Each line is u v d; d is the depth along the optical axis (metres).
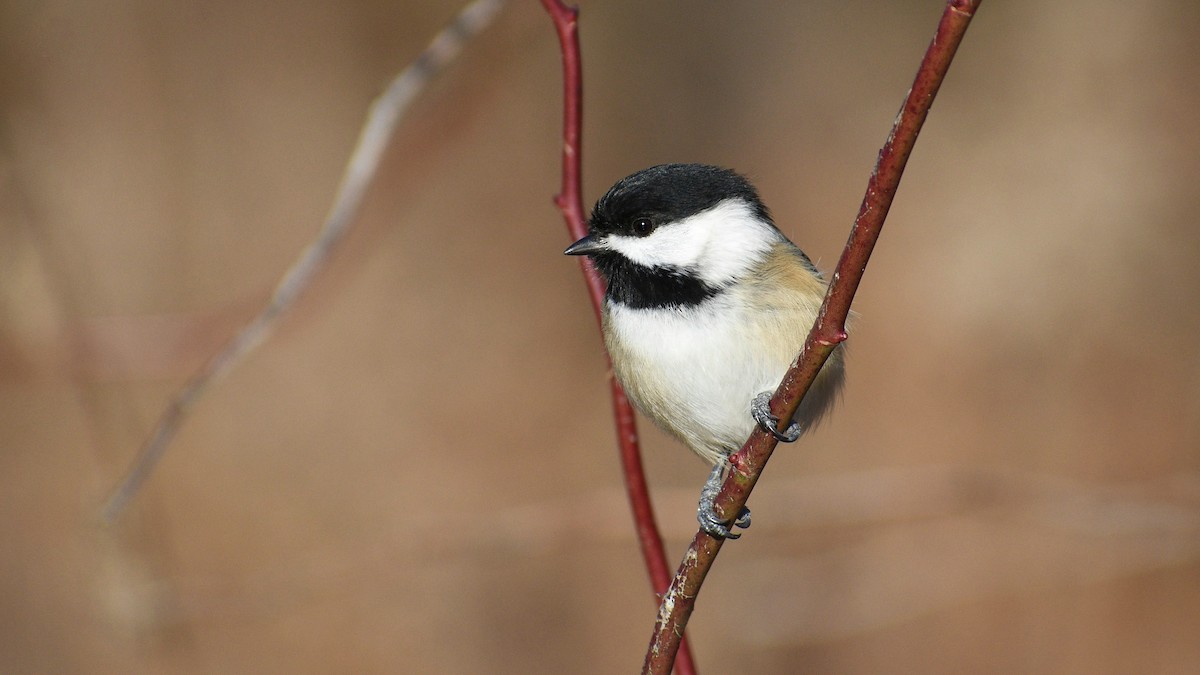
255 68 14.04
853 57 15.80
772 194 14.69
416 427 12.37
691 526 9.09
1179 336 11.79
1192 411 11.26
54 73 12.71
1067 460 11.29
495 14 6.74
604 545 11.38
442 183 14.21
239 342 6.04
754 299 5.45
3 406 11.05
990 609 10.43
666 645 4.52
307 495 11.55
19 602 10.41
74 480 10.80
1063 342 12.09
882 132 14.95
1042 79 13.80
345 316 13.16
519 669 10.94
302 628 10.66
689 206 5.53
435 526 9.53
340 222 6.20
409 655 10.71
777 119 15.51
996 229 12.98
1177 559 9.79
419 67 6.43
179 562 10.71
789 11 16.03
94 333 8.41
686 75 15.53
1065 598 10.28
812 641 10.48
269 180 13.42
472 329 13.29
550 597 11.20
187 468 11.36
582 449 12.41
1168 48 13.18
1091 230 12.59
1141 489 9.27
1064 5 13.92
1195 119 12.75
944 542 10.59
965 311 12.56
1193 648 9.88
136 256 12.47
